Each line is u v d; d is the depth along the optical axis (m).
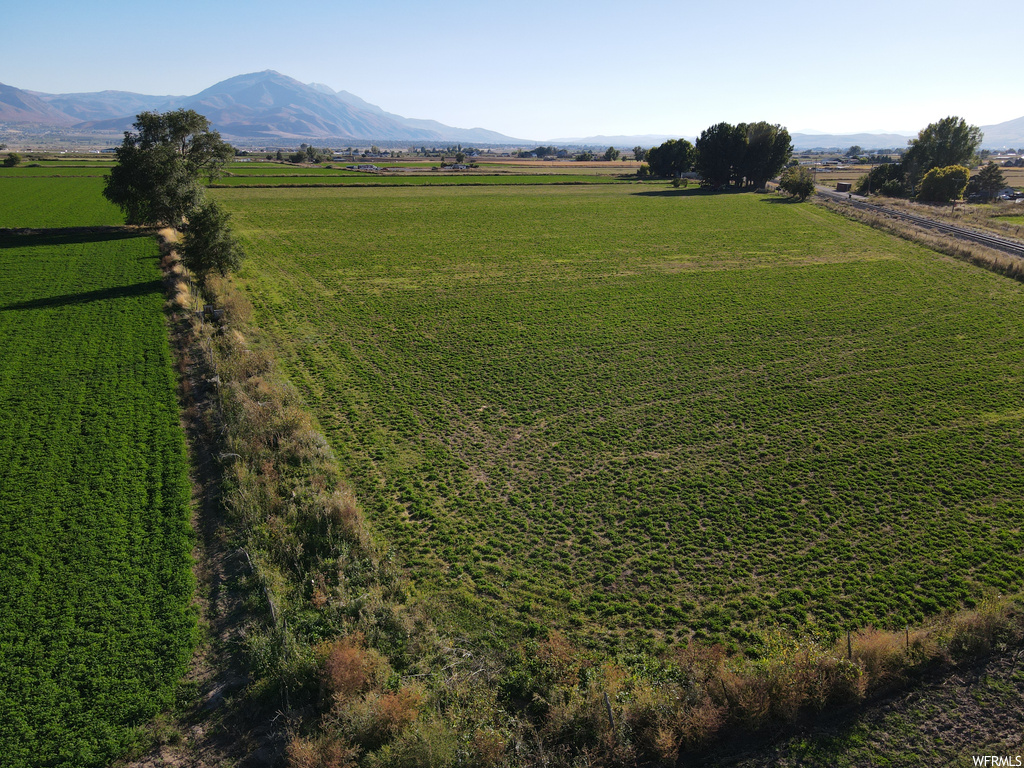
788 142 139.62
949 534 23.08
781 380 37.03
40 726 14.73
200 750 14.55
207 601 18.91
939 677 16.92
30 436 27.31
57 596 18.59
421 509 24.56
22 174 138.12
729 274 60.94
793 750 15.00
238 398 30.77
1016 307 49.53
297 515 23.12
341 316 47.84
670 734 14.73
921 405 33.62
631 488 26.30
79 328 39.75
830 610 19.56
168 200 65.12
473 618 19.25
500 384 36.56
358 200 112.88
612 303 51.72
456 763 13.96
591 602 20.02
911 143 135.75
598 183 156.88
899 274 60.03
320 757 13.80
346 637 17.16
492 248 72.50
